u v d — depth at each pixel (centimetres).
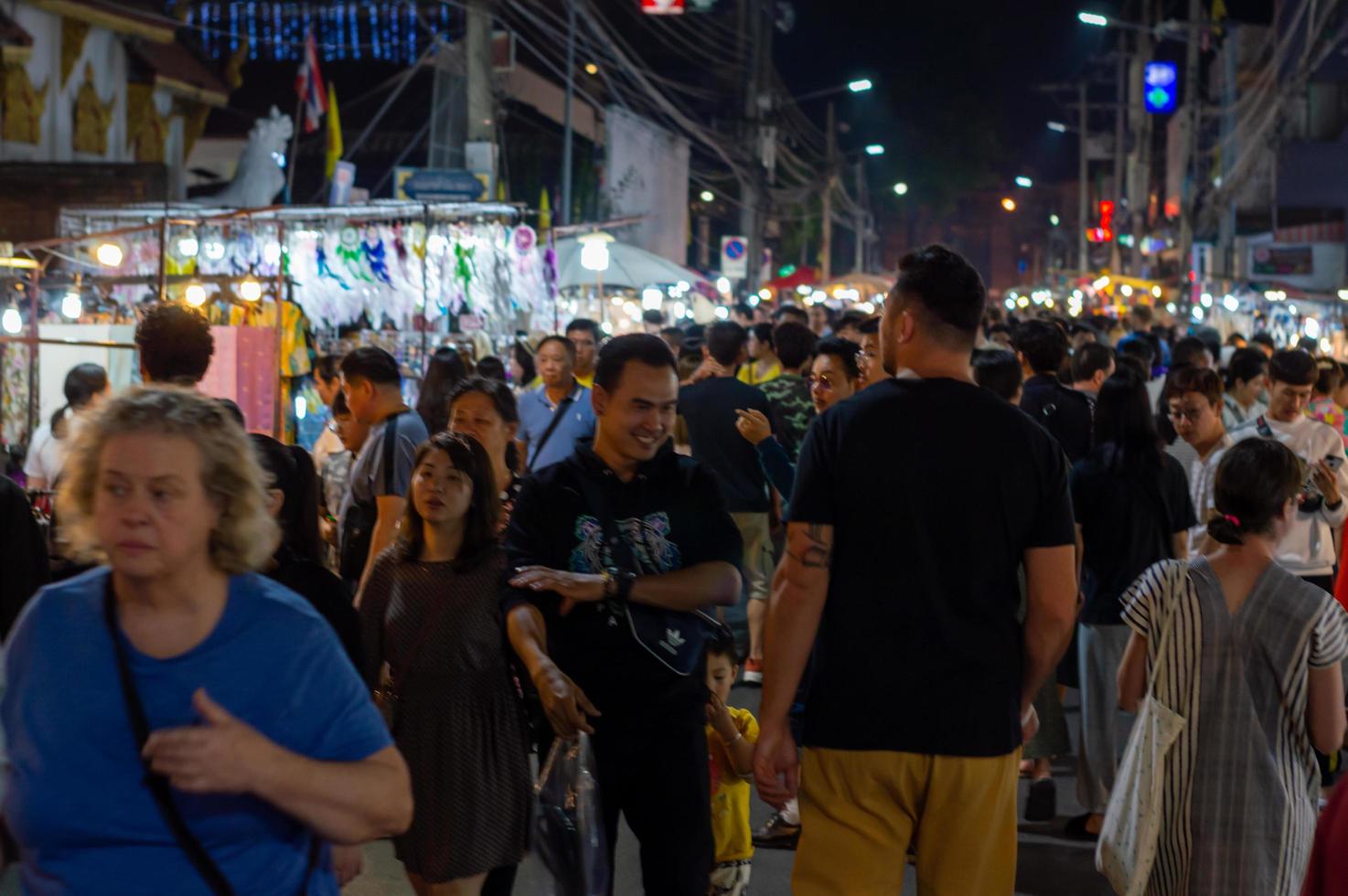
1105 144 7931
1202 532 723
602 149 4059
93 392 966
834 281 4478
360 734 278
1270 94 5078
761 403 942
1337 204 5022
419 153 3878
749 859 546
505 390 687
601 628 456
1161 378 1434
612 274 2131
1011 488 404
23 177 2358
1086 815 714
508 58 2698
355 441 734
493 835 493
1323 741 470
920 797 405
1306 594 466
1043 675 418
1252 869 463
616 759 455
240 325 1232
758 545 963
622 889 647
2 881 359
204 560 272
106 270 1614
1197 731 471
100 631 268
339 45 3284
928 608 400
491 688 498
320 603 415
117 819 263
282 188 2884
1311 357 789
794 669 408
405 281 1517
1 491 473
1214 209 4753
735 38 4981
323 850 288
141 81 3234
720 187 5294
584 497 468
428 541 505
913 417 404
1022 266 12762
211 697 266
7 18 2380
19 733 267
